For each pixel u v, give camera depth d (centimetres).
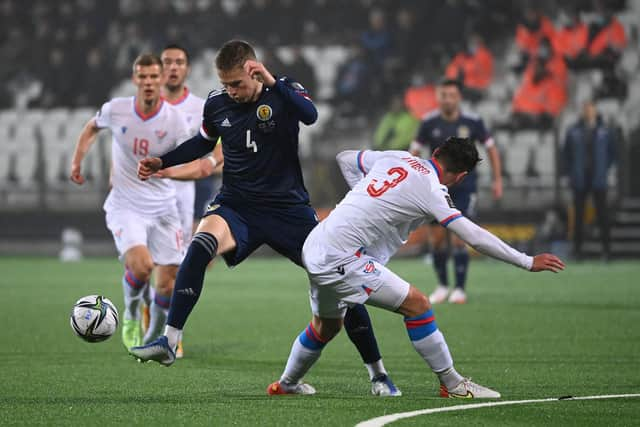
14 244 8219
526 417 1688
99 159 8338
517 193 7556
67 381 2194
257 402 1875
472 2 8369
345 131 8050
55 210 8244
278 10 8862
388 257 1975
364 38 8388
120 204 2819
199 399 1919
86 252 8031
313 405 1830
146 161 2083
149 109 2791
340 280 1902
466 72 8006
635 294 4647
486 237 1855
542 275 5938
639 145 7531
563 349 2770
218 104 2036
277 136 2017
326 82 8669
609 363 2491
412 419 1662
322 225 1948
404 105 7888
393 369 2420
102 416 1714
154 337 2766
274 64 8238
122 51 8856
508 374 2294
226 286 5225
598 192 6794
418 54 8344
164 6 9000
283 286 5225
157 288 2753
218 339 3067
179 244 2817
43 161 8556
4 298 4462
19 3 9269
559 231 7150
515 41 8331
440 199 1889
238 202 2052
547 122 7744
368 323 1984
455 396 1936
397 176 1925
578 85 7844
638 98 7794
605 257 6869
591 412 1741
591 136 6750
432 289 4891
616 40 7881
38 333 3203
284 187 2045
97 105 8706
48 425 1628
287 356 2672
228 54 1936
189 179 2625
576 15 7994
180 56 2989
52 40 9056
